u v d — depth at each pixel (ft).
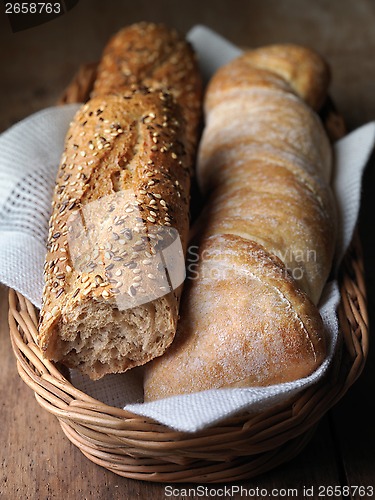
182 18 2.57
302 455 1.42
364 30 2.52
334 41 2.48
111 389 1.40
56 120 1.77
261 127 1.71
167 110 1.56
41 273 1.47
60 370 1.37
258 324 1.29
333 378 1.30
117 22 2.55
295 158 1.64
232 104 1.81
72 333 1.30
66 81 2.34
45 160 1.70
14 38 2.48
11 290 1.48
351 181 1.73
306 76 1.91
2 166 1.69
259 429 1.22
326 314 1.39
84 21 2.56
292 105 1.77
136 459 1.31
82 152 1.46
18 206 1.62
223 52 2.14
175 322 1.30
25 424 1.47
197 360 1.30
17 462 1.40
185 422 1.15
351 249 1.60
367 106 2.23
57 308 1.27
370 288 1.75
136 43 1.94
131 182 1.41
